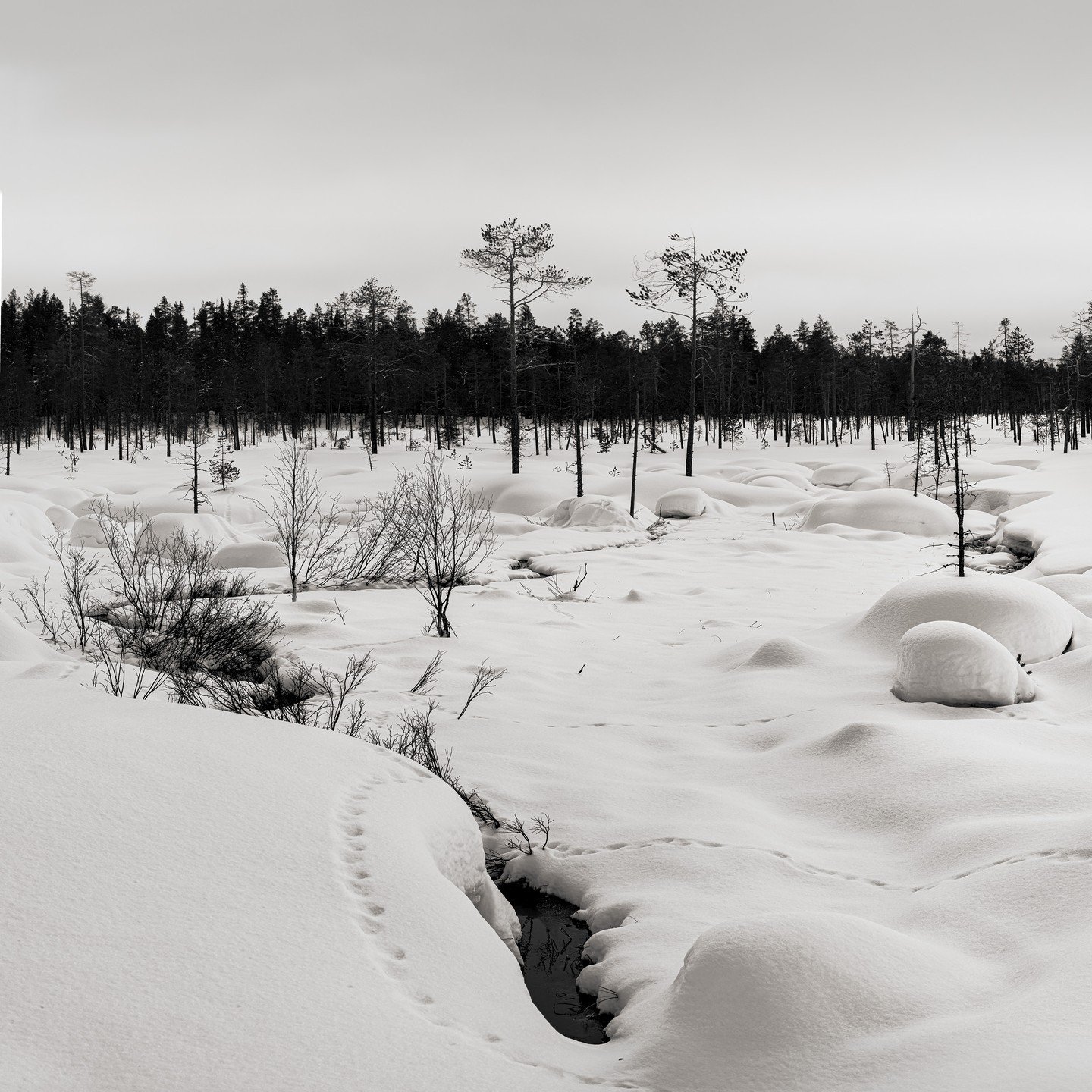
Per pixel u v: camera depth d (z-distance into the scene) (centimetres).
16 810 373
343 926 348
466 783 699
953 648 871
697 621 1507
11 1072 251
